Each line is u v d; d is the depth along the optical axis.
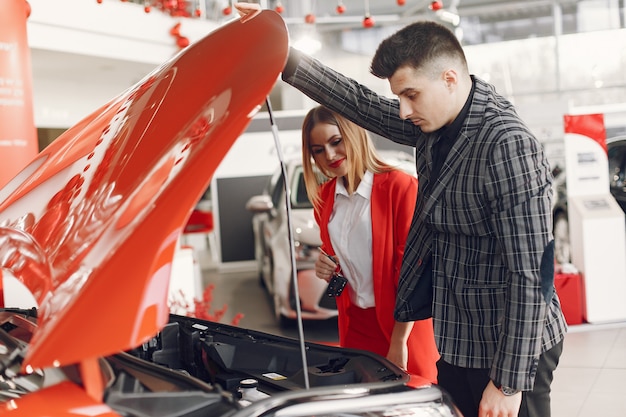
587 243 6.03
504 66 15.23
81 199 1.58
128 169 1.49
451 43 1.89
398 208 2.46
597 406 4.19
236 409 1.26
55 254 1.43
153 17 6.93
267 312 7.02
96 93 8.45
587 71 14.97
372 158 2.53
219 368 1.84
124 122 1.72
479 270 1.93
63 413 1.21
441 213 1.95
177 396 1.29
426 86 1.88
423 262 2.11
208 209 9.99
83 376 1.26
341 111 2.32
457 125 1.93
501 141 1.81
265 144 9.18
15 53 4.08
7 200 1.96
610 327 6.02
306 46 8.97
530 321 1.77
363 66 16.11
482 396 1.88
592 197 6.20
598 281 6.06
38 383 1.41
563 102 6.41
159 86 1.72
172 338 2.00
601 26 15.39
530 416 1.93
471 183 1.87
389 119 2.29
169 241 1.18
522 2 15.76
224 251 9.78
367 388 1.35
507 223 1.80
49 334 1.13
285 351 1.80
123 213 1.32
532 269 1.78
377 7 15.73
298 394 1.30
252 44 1.53
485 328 1.94
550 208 1.82
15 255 1.54
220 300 7.82
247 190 9.51
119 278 1.15
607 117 6.42
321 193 2.69
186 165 1.26
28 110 4.17
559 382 4.69
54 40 6.03
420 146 2.17
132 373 1.41
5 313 2.11
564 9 15.59
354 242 2.53
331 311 5.43
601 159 6.17
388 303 2.47
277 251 5.80
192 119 1.43
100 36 6.45
